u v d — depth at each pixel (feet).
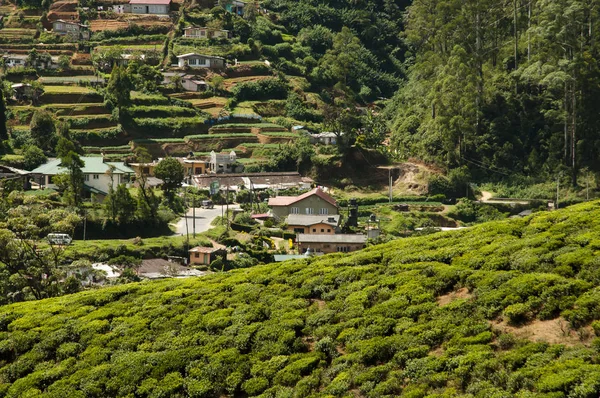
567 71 410.72
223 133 480.23
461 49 451.94
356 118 489.26
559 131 431.02
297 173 437.99
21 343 136.36
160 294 144.97
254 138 477.36
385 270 133.39
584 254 115.03
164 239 309.63
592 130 419.74
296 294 133.90
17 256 197.36
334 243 311.68
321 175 445.78
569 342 101.14
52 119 446.60
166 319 135.54
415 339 111.14
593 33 450.71
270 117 514.68
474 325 109.50
